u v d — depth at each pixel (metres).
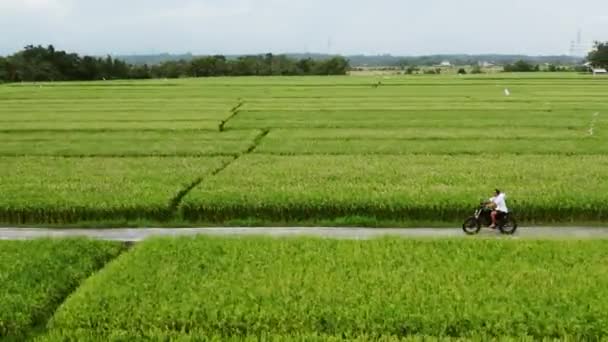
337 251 27.38
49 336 20.14
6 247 28.53
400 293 22.67
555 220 34.94
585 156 49.56
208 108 87.25
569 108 83.06
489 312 21.08
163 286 23.58
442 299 22.23
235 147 55.38
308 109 84.50
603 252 27.12
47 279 24.95
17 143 58.34
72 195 37.34
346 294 22.72
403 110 82.56
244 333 20.75
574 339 19.88
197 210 35.62
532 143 56.12
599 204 34.50
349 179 41.38
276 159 49.22
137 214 35.62
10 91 121.69
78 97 107.50
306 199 35.56
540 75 169.50
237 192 37.22
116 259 27.14
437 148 53.94
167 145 56.66
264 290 23.05
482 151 52.41
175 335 20.09
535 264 25.81
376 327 20.45
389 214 35.25
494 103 90.19
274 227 34.44
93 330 20.67
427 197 35.59
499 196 32.19
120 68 197.50
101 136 62.59
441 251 27.34
